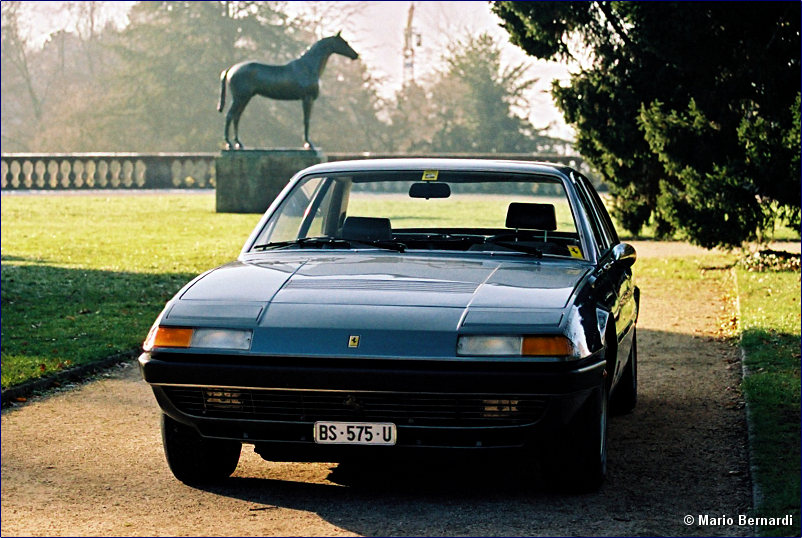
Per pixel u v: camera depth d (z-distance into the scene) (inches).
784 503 201.8
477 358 189.0
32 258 697.0
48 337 397.1
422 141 2753.4
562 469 206.2
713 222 610.9
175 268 645.9
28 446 253.6
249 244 245.9
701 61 614.5
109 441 258.8
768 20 593.0
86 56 3607.3
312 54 1146.0
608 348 227.1
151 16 3174.2
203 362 196.1
